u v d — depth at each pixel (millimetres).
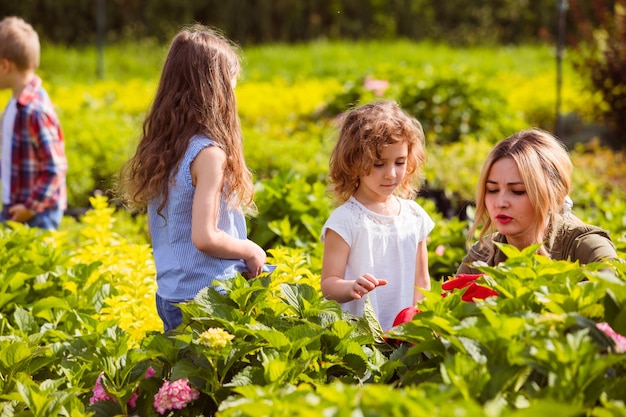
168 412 3404
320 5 25578
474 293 3646
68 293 4969
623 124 13742
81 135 10328
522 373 2795
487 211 4230
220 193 3924
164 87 4125
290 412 2504
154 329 4746
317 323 3635
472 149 10539
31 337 3953
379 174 4109
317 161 9578
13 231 5676
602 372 2695
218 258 4020
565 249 4059
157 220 4137
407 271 4254
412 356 3402
